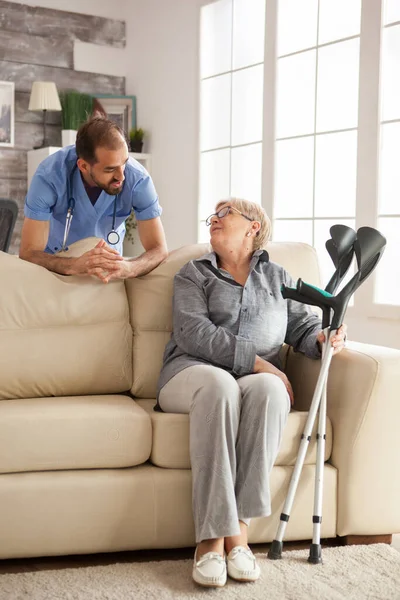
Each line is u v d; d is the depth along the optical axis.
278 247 2.80
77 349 2.46
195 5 5.30
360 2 4.14
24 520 2.05
